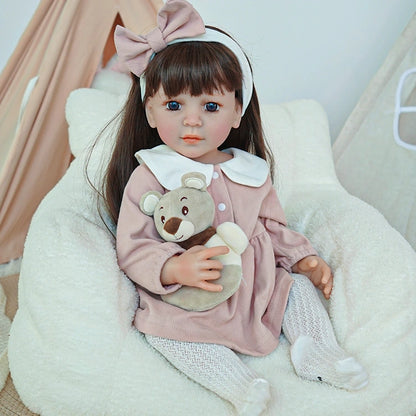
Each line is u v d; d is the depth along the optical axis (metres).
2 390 1.07
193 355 0.93
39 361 0.92
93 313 0.92
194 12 1.03
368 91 1.67
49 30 1.53
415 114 1.58
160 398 0.89
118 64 1.70
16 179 1.56
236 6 1.89
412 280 1.03
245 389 0.88
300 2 1.89
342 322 1.05
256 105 1.23
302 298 1.07
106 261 0.99
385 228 1.15
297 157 1.50
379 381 0.93
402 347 0.98
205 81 0.99
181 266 0.94
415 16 1.59
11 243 1.65
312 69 1.98
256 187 1.14
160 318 0.96
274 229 1.17
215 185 1.09
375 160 1.64
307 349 0.98
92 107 1.43
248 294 1.05
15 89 1.61
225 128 1.05
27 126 1.52
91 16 1.54
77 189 1.20
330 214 1.25
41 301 0.93
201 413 0.89
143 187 1.06
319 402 0.90
